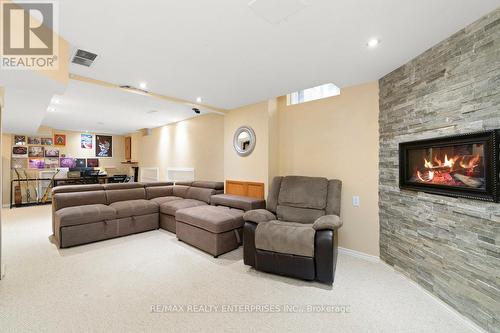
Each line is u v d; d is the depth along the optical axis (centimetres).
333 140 329
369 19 171
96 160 817
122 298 204
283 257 242
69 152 761
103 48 218
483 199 166
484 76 168
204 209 359
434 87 209
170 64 252
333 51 221
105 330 164
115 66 258
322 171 341
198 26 182
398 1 152
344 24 178
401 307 195
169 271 257
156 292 214
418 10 161
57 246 327
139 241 357
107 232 360
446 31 187
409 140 239
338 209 288
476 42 173
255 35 194
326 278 227
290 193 317
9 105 317
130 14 167
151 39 202
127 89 326
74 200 375
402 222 249
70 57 237
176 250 320
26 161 680
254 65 253
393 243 263
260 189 389
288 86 319
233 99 383
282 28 184
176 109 455
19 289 215
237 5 157
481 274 168
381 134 282
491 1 153
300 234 238
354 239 308
